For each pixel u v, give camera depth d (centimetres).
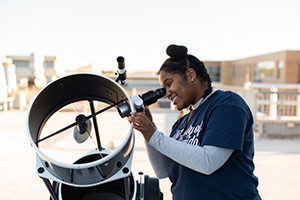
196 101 109
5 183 272
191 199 97
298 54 2069
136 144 415
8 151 376
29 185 270
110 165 80
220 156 87
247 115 95
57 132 88
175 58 104
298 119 500
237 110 91
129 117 85
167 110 791
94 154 110
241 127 89
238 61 3191
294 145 436
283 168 325
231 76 3441
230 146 86
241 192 94
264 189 266
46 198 245
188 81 105
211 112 97
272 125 486
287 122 487
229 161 94
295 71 2086
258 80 2645
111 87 92
